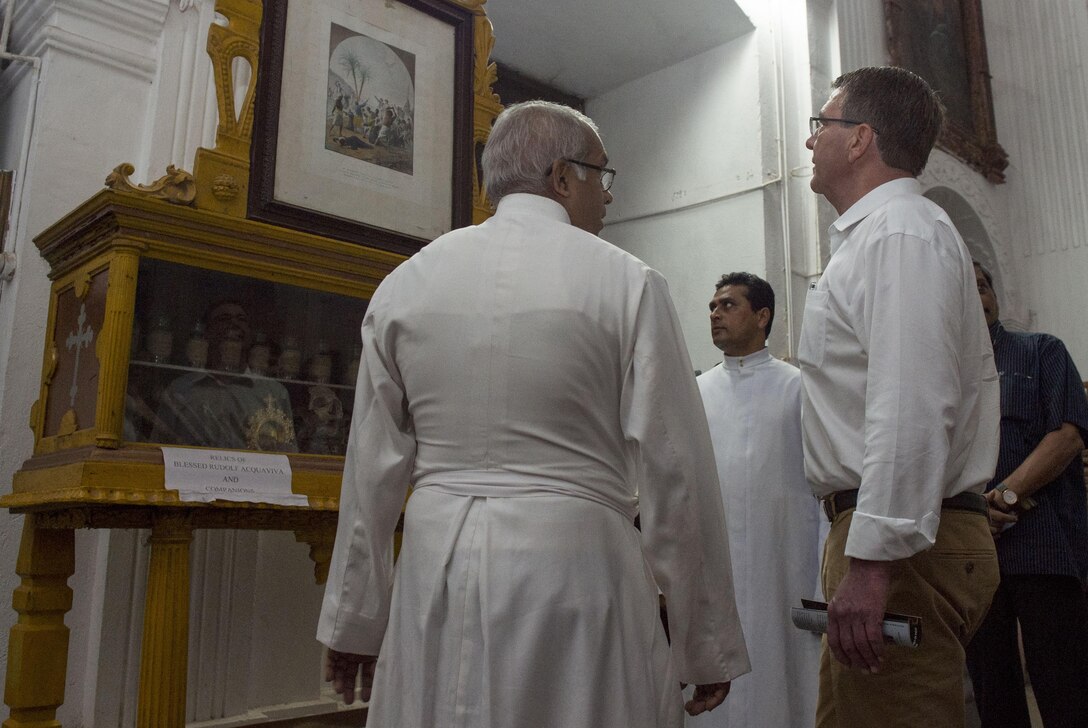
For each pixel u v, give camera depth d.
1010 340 3.03
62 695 2.53
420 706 1.31
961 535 1.65
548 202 1.55
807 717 2.87
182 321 2.67
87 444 2.47
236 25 2.94
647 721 1.32
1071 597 2.76
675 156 6.57
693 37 6.41
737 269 6.06
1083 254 8.13
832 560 1.74
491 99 3.70
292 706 3.89
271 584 3.95
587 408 1.40
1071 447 2.78
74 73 3.47
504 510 1.34
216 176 2.80
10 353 3.15
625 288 1.44
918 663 1.60
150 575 2.40
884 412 1.53
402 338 1.49
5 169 3.55
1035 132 8.58
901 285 1.59
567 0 6.01
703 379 3.35
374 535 1.48
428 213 3.41
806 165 6.25
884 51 7.16
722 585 1.43
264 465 2.67
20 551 2.62
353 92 3.26
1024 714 2.90
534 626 1.28
